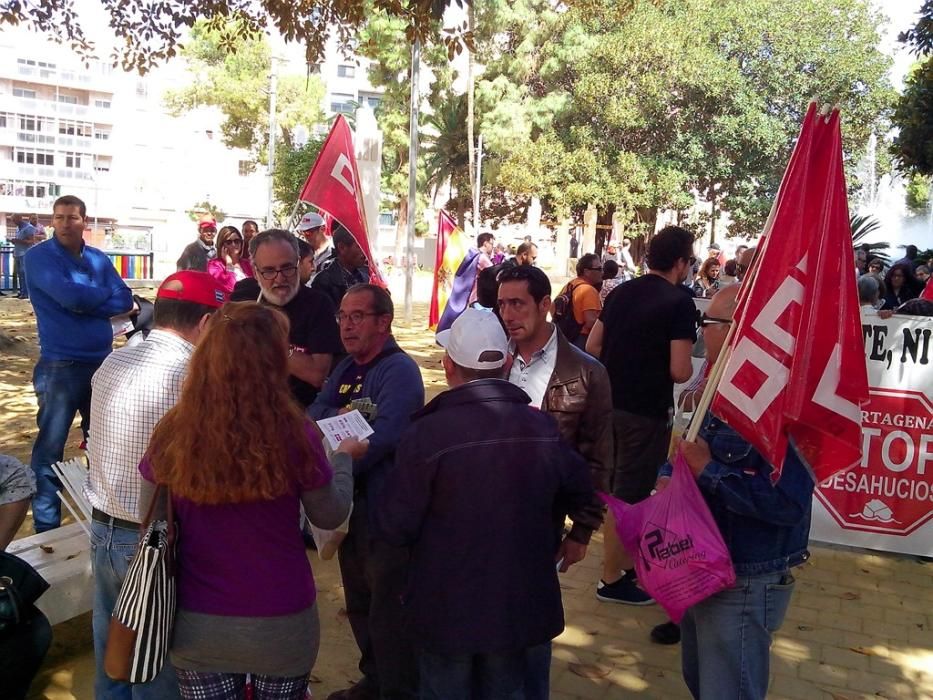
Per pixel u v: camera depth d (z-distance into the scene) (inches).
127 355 116.5
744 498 111.5
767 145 1406.3
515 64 1628.9
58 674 162.7
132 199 3006.9
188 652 97.7
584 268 291.9
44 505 208.7
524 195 1804.9
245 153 3036.4
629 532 118.4
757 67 1411.2
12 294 831.7
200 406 93.6
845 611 199.3
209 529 96.9
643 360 186.5
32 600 139.7
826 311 114.0
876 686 165.8
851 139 1425.9
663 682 165.3
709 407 117.5
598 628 187.9
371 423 135.5
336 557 223.3
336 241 269.6
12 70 2898.6
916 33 538.3
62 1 424.5
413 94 784.9
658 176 1467.8
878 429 234.7
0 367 467.5
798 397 111.5
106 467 114.1
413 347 597.6
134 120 3041.3
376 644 134.3
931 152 565.6
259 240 173.9
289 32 401.4
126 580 95.9
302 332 176.2
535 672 117.8
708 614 117.3
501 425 108.3
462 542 105.6
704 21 1398.9
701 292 597.6
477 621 104.5
